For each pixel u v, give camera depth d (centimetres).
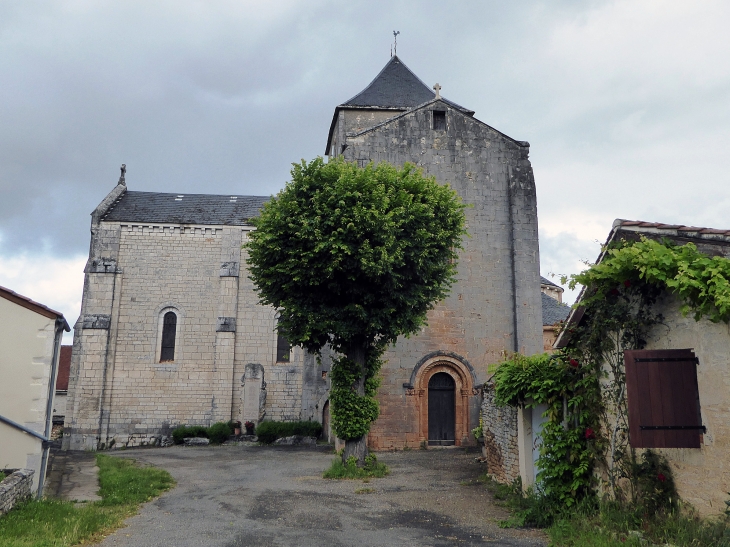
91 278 2877
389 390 2109
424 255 1534
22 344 1283
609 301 993
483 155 2288
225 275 2947
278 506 1185
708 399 789
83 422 2723
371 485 1422
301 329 1541
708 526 763
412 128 2259
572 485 1045
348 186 1502
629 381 828
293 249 1495
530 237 2248
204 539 929
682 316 842
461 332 2173
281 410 2872
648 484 875
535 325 2189
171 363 2872
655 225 966
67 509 1070
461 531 991
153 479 1520
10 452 1223
